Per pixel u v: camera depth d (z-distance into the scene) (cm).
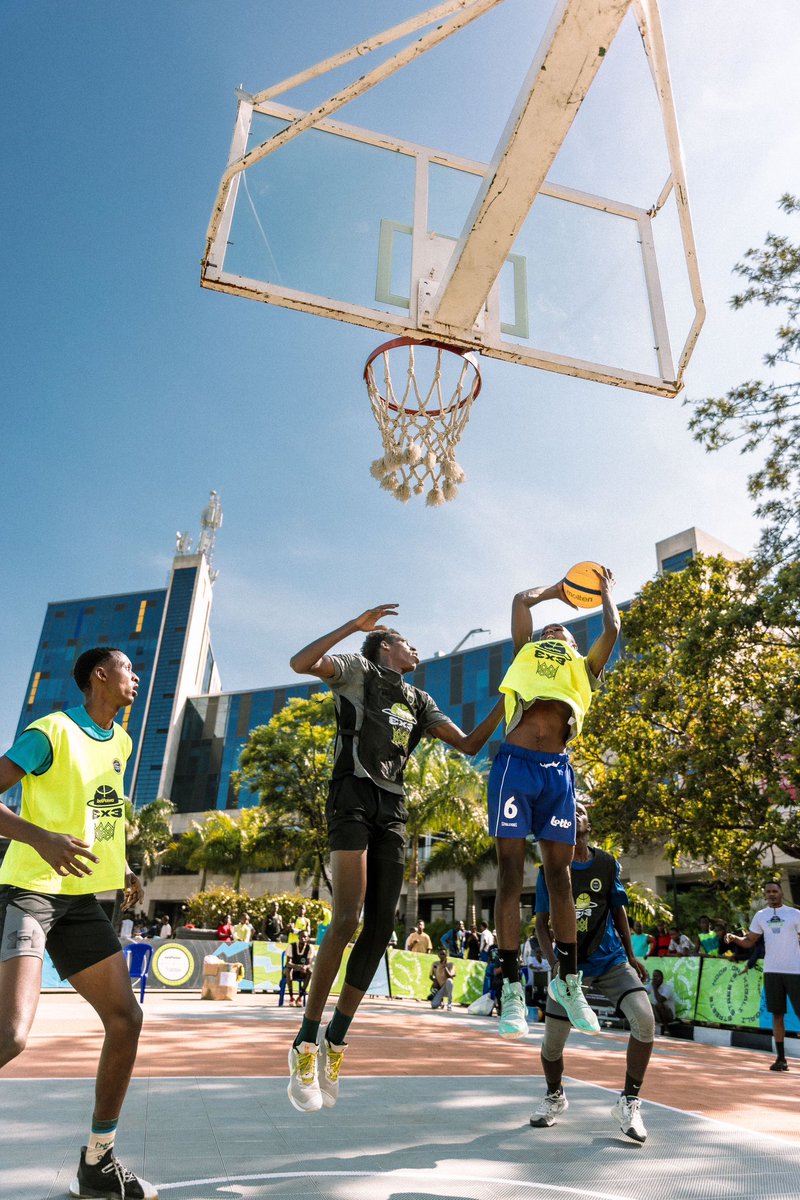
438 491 588
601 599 403
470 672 5644
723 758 1655
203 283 509
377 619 342
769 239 1548
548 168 471
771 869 1600
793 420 1580
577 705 375
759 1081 652
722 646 1667
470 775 3225
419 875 3519
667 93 541
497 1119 407
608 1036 1027
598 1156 336
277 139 501
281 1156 313
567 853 366
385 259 556
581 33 423
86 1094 429
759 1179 308
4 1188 261
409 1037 869
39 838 236
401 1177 289
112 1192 252
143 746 7431
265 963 1939
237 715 7419
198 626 8631
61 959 266
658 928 1492
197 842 5281
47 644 9138
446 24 487
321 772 3406
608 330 585
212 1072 536
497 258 503
